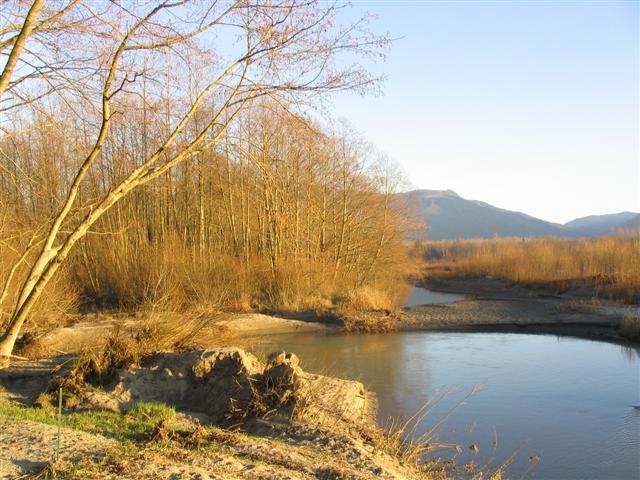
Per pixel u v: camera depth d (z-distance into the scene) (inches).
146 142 782.5
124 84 374.3
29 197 624.1
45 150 570.9
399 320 1002.1
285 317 1027.3
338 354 714.8
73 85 377.4
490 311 1079.0
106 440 247.0
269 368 368.8
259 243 1304.1
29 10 324.5
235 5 367.6
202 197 1181.7
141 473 203.5
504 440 388.5
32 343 502.0
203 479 202.1
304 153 815.7
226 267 1112.2
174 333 450.6
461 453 360.8
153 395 369.1
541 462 346.6
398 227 1443.2
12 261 627.5
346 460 258.1
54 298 753.0
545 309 1080.2
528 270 1638.8
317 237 1304.1
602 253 1536.7
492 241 3176.7
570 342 816.3
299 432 297.3
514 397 498.3
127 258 1098.1
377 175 1378.0
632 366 635.5
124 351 395.9
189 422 315.0
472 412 452.1
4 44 343.0
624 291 1170.0
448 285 1910.7
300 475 225.8
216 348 407.2
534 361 667.4
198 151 404.5
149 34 367.9
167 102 415.2
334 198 1326.3
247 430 315.3
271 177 441.1
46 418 285.7
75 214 490.6
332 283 1203.2
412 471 284.4
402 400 481.1
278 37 378.3
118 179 813.9
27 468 200.7
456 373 597.9
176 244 1104.8
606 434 400.5
